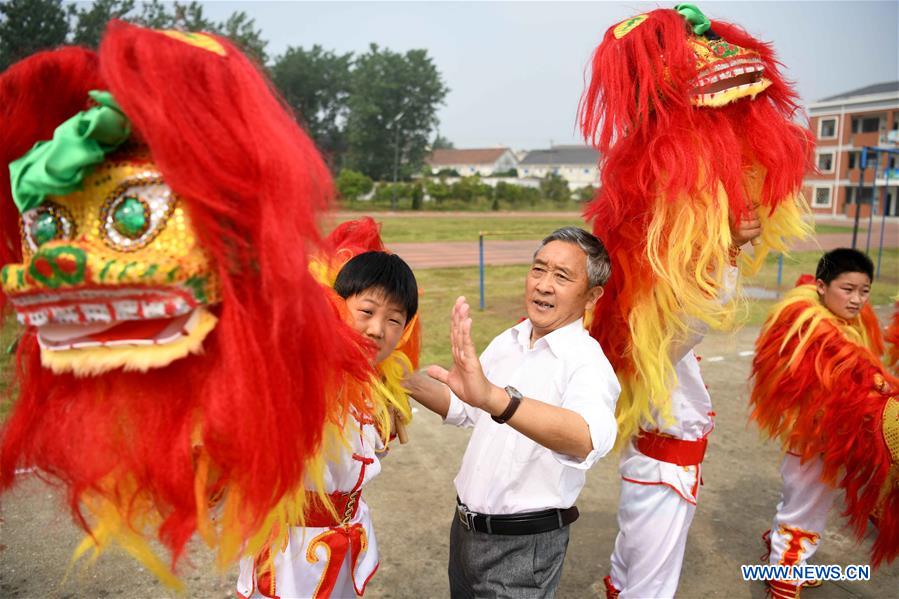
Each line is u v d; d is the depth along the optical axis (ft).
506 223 99.45
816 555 11.73
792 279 41.16
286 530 5.97
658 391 7.97
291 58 183.52
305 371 4.28
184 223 3.95
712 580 10.95
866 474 9.40
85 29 83.15
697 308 7.56
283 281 3.86
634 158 7.82
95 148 3.83
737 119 7.98
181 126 3.60
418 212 136.67
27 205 4.01
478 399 5.75
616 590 9.31
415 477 14.26
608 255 7.51
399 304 6.57
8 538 11.05
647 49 7.59
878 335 11.38
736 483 14.38
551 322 7.22
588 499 13.65
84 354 4.03
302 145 4.11
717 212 7.41
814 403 9.62
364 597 10.29
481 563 7.33
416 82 187.93
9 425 4.65
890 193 116.67
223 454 4.04
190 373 4.17
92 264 3.78
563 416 5.97
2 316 4.96
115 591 9.95
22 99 4.30
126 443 4.11
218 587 10.18
